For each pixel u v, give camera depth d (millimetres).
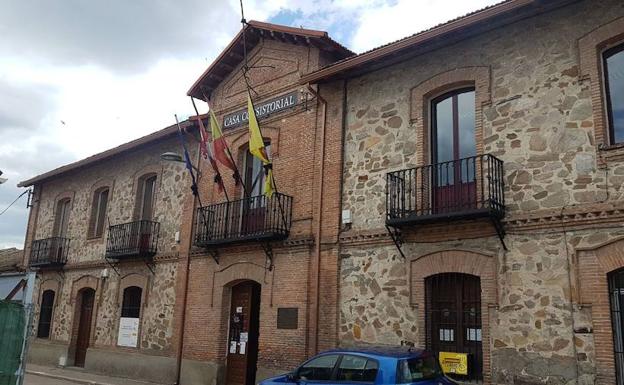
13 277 10695
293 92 14961
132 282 18656
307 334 12945
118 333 18609
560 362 9320
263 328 13938
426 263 11344
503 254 10359
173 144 18859
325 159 13695
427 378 8266
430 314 11258
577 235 9570
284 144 14844
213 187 16703
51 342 21469
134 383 16250
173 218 17906
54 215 23703
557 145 10094
